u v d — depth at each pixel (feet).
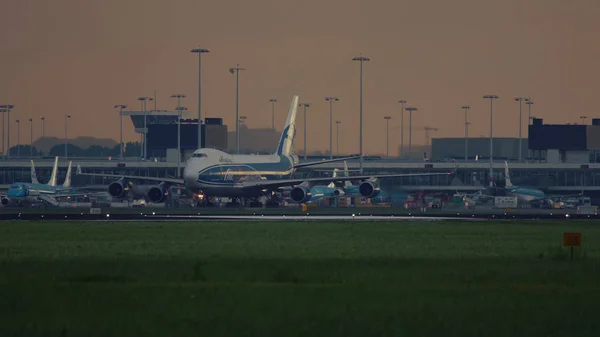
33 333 441.27
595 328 457.68
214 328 455.63
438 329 454.40
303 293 563.07
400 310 504.84
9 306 513.45
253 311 500.74
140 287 587.27
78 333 441.68
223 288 585.22
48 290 571.69
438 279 640.17
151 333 442.50
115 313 494.18
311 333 444.55
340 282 622.54
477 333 445.78
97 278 638.12
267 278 641.81
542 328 456.86
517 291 574.97
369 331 449.48
